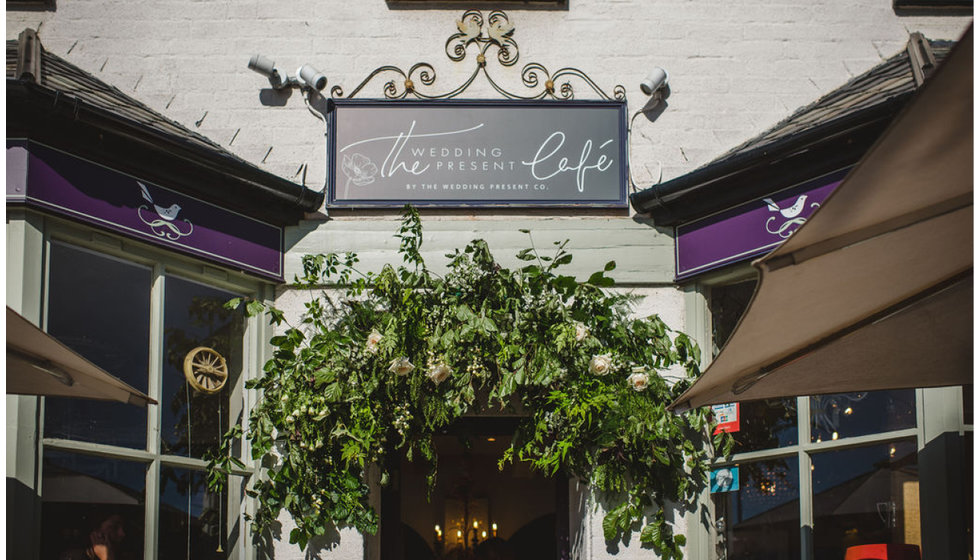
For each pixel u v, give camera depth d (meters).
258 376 5.46
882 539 4.78
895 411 4.85
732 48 6.00
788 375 4.22
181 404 5.11
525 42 5.96
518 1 6.00
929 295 3.61
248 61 5.91
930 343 3.96
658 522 5.24
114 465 4.76
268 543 5.25
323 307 5.57
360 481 5.16
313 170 5.79
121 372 4.88
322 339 5.20
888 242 3.23
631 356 5.30
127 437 4.84
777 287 3.35
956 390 4.66
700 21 6.03
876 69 5.77
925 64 5.11
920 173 2.89
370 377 5.14
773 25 6.04
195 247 5.19
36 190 4.59
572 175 5.75
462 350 5.16
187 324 5.22
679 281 5.59
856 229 3.15
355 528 5.27
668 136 5.88
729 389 4.23
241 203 5.41
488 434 5.96
